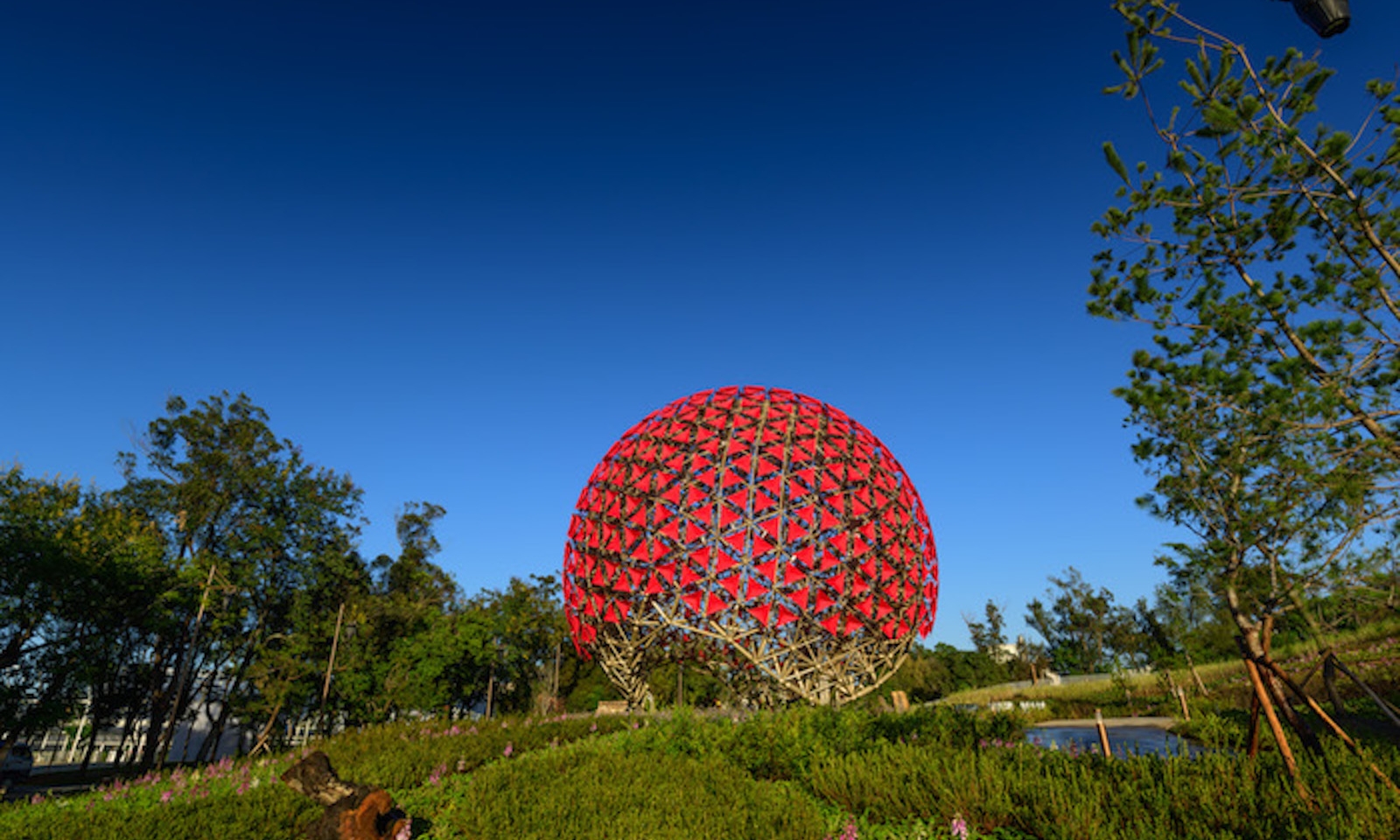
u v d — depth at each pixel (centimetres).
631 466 2409
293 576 4397
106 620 3222
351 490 4925
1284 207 750
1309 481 701
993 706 2933
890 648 2266
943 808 746
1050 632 6388
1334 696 767
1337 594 717
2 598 2628
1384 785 603
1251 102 733
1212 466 770
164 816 829
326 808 784
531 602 4669
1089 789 705
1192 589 815
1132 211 828
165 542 4094
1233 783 664
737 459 2278
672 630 2217
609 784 914
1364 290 738
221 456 4241
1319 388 692
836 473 2239
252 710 3609
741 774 1005
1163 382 762
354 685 3816
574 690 5009
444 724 1662
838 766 958
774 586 2094
